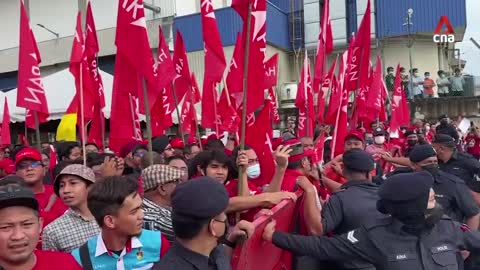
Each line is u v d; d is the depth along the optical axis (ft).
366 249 9.50
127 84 18.07
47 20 85.71
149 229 10.27
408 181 8.98
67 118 29.30
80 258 8.82
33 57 19.70
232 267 8.25
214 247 7.67
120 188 8.54
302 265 13.56
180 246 7.54
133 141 19.74
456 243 9.50
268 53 76.54
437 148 19.69
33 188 15.60
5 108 33.71
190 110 33.73
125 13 16.20
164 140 23.13
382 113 42.06
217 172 13.62
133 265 8.82
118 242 8.78
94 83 23.72
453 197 15.48
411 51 81.51
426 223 9.12
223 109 27.73
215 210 7.27
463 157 19.62
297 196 12.51
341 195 12.78
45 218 12.98
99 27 80.94
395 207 9.02
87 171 11.23
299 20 81.92
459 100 70.13
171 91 27.50
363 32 26.12
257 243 9.64
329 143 25.12
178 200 7.31
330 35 25.64
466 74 77.97
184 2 79.71
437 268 9.09
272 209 10.46
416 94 73.31
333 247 9.76
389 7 79.25
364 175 13.19
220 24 74.64
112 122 19.35
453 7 76.69
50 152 23.86
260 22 14.78
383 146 30.40
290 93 75.00
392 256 9.16
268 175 15.29
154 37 71.72
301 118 26.45
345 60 26.35
